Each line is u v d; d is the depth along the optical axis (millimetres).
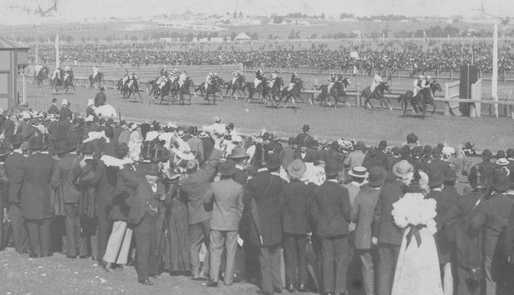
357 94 56469
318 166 16500
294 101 56062
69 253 16203
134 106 56406
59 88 73938
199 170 14547
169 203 15031
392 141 38719
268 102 59031
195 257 14766
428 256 11805
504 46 160375
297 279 14273
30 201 15836
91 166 15320
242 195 14008
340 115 49844
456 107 49812
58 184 15969
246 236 14297
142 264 14359
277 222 13656
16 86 49906
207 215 14398
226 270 14328
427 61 94938
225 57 127125
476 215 12492
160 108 54906
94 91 70750
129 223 14352
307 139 21469
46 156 15930
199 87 61719
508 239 12117
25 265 15477
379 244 12750
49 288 13789
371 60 97250
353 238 14164
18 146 16125
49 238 16266
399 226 11938
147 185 14422
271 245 13555
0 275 14609
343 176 18859
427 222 11836
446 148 22406
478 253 12742
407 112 51219
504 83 78625
